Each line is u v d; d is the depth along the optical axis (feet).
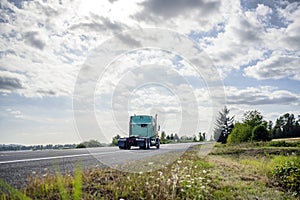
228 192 26.03
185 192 23.21
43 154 47.16
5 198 14.65
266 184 31.89
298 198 27.71
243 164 47.39
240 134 139.85
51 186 18.08
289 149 78.18
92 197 18.44
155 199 20.66
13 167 26.50
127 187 21.74
